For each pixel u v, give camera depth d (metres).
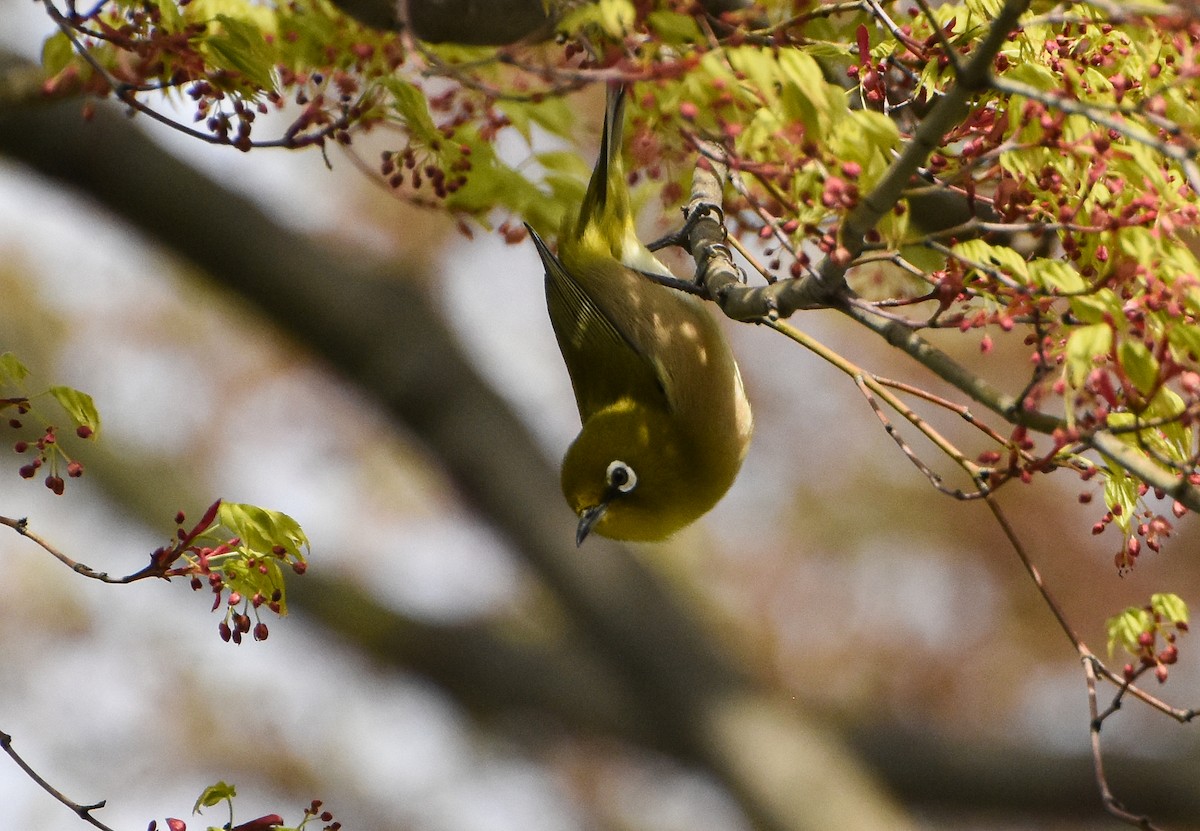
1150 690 17.30
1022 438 5.01
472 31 5.94
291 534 5.25
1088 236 4.94
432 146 6.51
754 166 4.76
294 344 15.02
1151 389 4.34
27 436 17.77
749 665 17.52
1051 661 17.05
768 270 6.75
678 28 4.71
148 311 17.62
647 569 16.81
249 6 6.31
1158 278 4.55
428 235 16.47
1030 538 16.45
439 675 18.88
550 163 8.31
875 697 17.80
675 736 16.48
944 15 5.39
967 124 5.37
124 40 5.62
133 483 18.14
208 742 17.53
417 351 14.84
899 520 16.97
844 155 4.64
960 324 4.86
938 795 18.30
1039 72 4.80
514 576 19.52
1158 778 18.02
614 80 4.42
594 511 8.56
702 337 8.45
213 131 5.99
